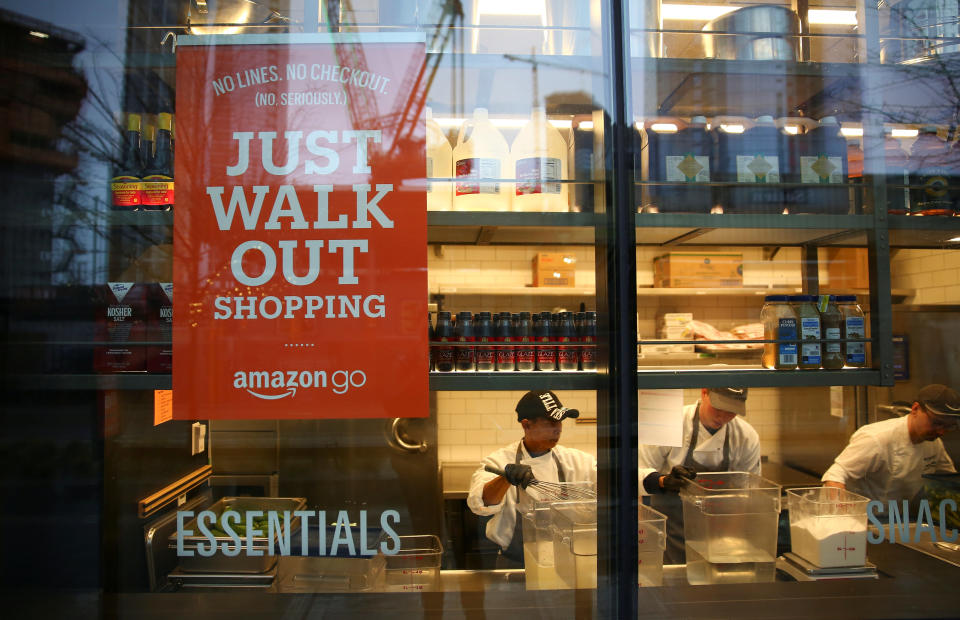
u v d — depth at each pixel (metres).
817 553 1.07
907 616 0.97
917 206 1.18
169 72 1.06
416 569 1.07
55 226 1.03
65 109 1.05
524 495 1.22
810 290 1.45
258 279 1.00
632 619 0.98
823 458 2.09
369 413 1.00
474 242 1.45
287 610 0.98
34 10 1.04
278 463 1.35
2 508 1.03
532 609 0.99
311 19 1.05
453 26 1.07
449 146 1.09
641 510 1.07
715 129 1.15
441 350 1.05
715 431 1.73
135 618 0.98
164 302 1.01
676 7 1.26
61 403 1.04
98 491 1.05
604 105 1.06
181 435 1.28
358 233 1.01
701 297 2.22
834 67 1.16
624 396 1.02
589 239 1.31
